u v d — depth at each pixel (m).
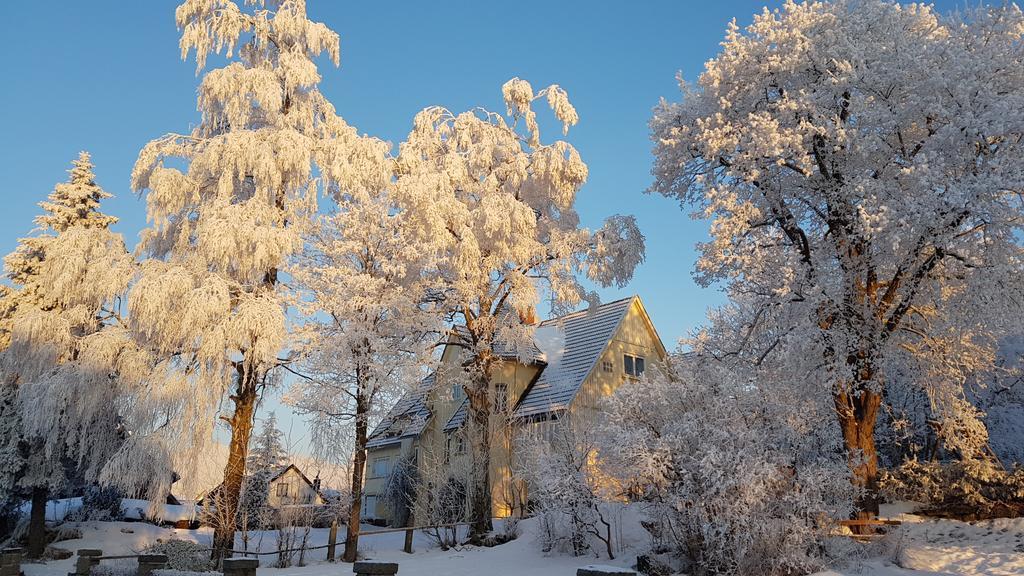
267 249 20.36
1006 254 16.66
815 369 17.69
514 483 27.52
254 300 20.14
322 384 21.28
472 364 24.77
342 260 22.89
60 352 24.17
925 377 19.03
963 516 17.95
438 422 34.56
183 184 21.27
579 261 24.52
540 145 26.16
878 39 18.67
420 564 19.02
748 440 13.72
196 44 22.70
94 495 31.23
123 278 21.09
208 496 22.12
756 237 18.72
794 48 18.66
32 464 25.00
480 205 23.45
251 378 21.19
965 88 16.22
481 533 23.08
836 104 18.62
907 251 16.92
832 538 13.75
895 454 24.92
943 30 18.53
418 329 23.17
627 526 18.86
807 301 17.33
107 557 18.70
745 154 18.52
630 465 14.86
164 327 19.73
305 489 35.09
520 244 23.78
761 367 19.09
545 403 29.75
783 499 13.18
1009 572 12.89
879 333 17.47
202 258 20.58
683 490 13.62
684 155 20.34
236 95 22.16
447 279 24.91
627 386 17.16
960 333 17.78
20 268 28.55
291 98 23.69
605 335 32.16
